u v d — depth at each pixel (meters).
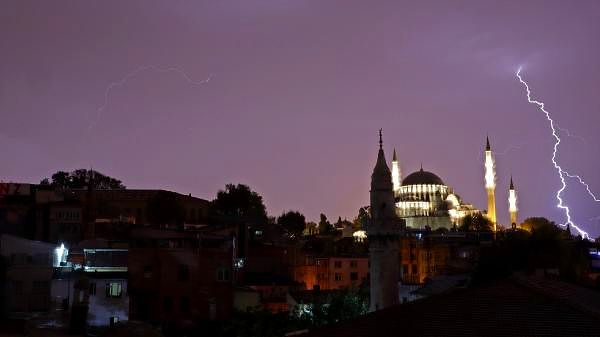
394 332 25.62
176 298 81.62
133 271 82.38
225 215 170.88
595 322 24.81
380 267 79.00
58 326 52.12
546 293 27.83
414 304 27.88
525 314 25.73
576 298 29.20
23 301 76.25
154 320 80.44
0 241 76.81
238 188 190.25
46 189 122.81
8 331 39.41
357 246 170.25
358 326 26.69
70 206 112.50
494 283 29.23
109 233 105.88
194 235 90.56
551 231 90.38
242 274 106.06
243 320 72.44
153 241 87.75
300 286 115.31
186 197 156.25
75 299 57.69
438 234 169.75
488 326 24.86
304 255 141.88
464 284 81.56
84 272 81.62
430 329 25.23
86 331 51.28
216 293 83.50
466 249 143.75
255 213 190.38
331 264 142.88
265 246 126.75
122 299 80.00
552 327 24.48
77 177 187.12
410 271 147.25
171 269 82.38
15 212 109.38
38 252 79.62
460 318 25.81
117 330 27.11
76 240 110.31
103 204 145.50
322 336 26.52
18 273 76.69
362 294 97.44
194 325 76.94
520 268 77.75
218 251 85.19
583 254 109.88
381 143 83.12
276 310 91.88
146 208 146.25
